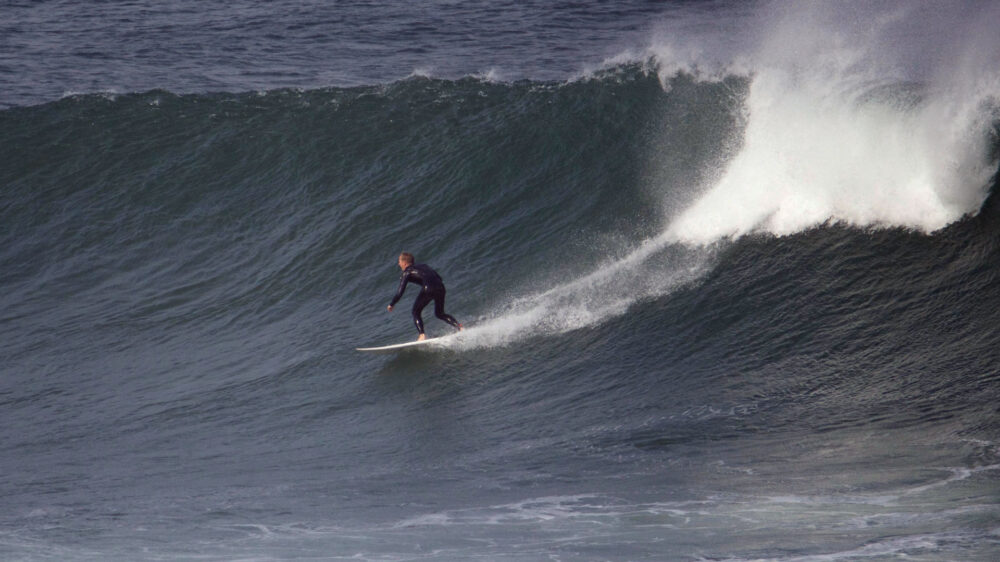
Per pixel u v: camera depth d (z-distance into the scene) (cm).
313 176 6594
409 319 5069
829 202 5022
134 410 4453
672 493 2891
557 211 5791
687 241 5197
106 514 3042
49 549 2600
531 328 4756
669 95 6588
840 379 3841
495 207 5962
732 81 6625
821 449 3188
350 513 2917
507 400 4144
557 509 2814
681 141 6091
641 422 3688
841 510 2577
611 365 4312
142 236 6381
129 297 5816
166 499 3216
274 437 4003
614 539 2472
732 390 3878
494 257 5506
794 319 4384
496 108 6869
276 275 5759
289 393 4491
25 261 6303
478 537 2570
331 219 6156
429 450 3666
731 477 2998
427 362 4584
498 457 3484
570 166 6141
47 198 6819
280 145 6919
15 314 5744
